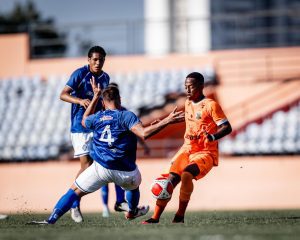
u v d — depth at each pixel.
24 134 74.56
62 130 74.12
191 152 26.22
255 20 91.50
